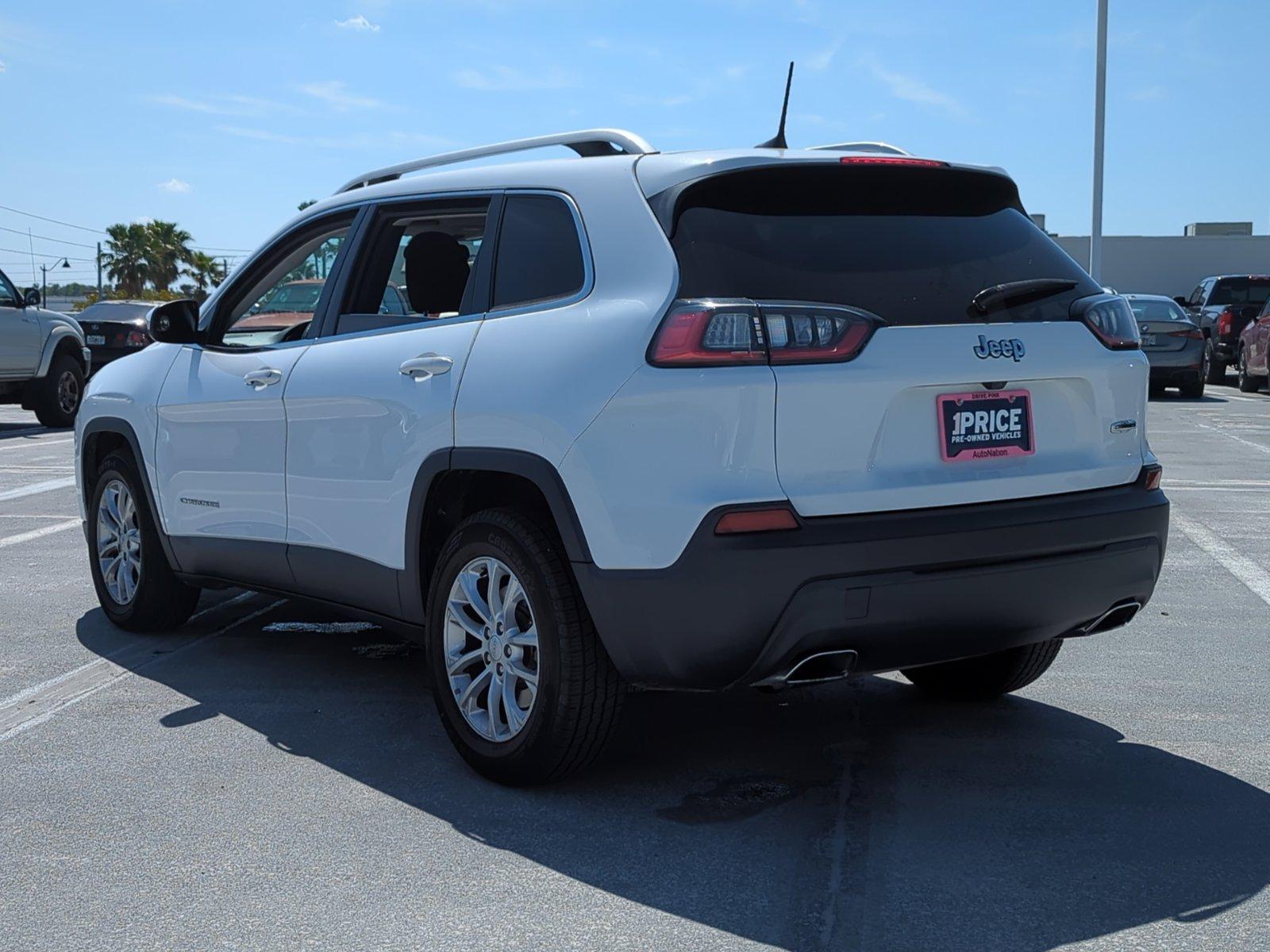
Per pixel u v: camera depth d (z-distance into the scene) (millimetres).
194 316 5414
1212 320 26391
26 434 16250
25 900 3248
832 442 3592
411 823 3746
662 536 3555
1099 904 3193
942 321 3762
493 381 3996
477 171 4504
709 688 3676
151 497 5676
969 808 3838
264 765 4238
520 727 3949
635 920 3121
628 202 3893
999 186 4164
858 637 3609
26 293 16641
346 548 4652
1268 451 13289
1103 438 4066
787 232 3762
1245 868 3408
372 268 4840
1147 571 4117
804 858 3477
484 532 3998
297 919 3139
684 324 3574
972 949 2969
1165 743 4434
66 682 5199
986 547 3711
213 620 6293
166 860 3484
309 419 4758
